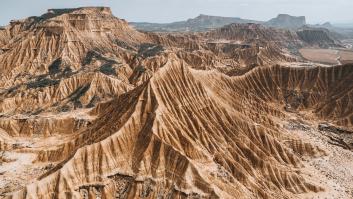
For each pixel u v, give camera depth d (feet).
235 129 437.17
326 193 401.08
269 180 399.24
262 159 412.16
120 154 362.33
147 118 390.21
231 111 459.32
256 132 450.71
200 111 432.25
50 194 322.14
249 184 374.84
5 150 425.28
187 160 348.18
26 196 313.73
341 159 488.02
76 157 343.46
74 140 411.95
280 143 454.40
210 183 337.11
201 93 448.24
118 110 419.95
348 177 444.96
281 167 415.03
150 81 415.03
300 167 443.32
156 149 362.33
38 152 417.28
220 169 376.89
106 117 428.97
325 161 475.72
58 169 336.29
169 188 340.39
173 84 433.48
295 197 385.91
